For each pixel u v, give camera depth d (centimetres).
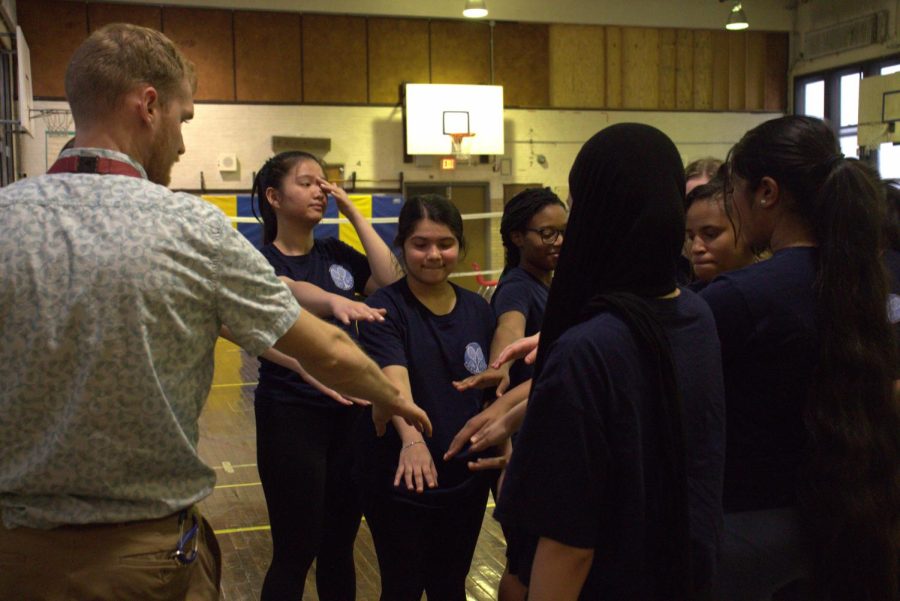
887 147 1271
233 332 138
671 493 120
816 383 146
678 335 127
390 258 266
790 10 1455
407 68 1316
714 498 129
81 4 1186
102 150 136
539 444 118
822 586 149
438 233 213
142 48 139
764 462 152
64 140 1177
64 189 130
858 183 147
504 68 1355
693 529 126
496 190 1358
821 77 1415
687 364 127
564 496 116
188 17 1231
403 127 1312
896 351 147
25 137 1158
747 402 152
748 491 153
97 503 131
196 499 139
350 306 209
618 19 1392
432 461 202
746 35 1448
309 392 241
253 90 1260
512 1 1349
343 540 259
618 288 127
